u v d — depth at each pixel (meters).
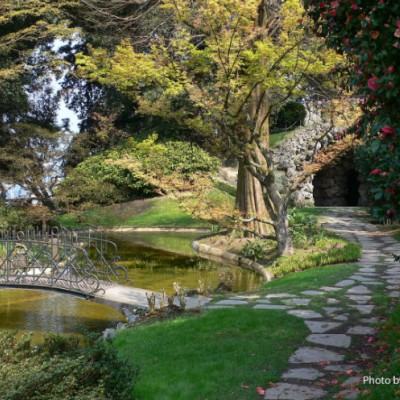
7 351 4.70
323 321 6.56
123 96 26.98
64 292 9.55
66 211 19.33
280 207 12.69
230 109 11.60
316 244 13.47
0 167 22.41
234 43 10.35
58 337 5.28
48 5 19.45
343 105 11.30
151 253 15.92
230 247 15.20
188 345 5.75
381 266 10.88
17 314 9.71
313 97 14.88
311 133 24.83
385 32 3.59
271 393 4.38
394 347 5.29
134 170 12.37
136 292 9.33
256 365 5.05
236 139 12.03
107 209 23.12
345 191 27.73
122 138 25.39
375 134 3.96
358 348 5.48
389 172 3.54
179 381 4.73
